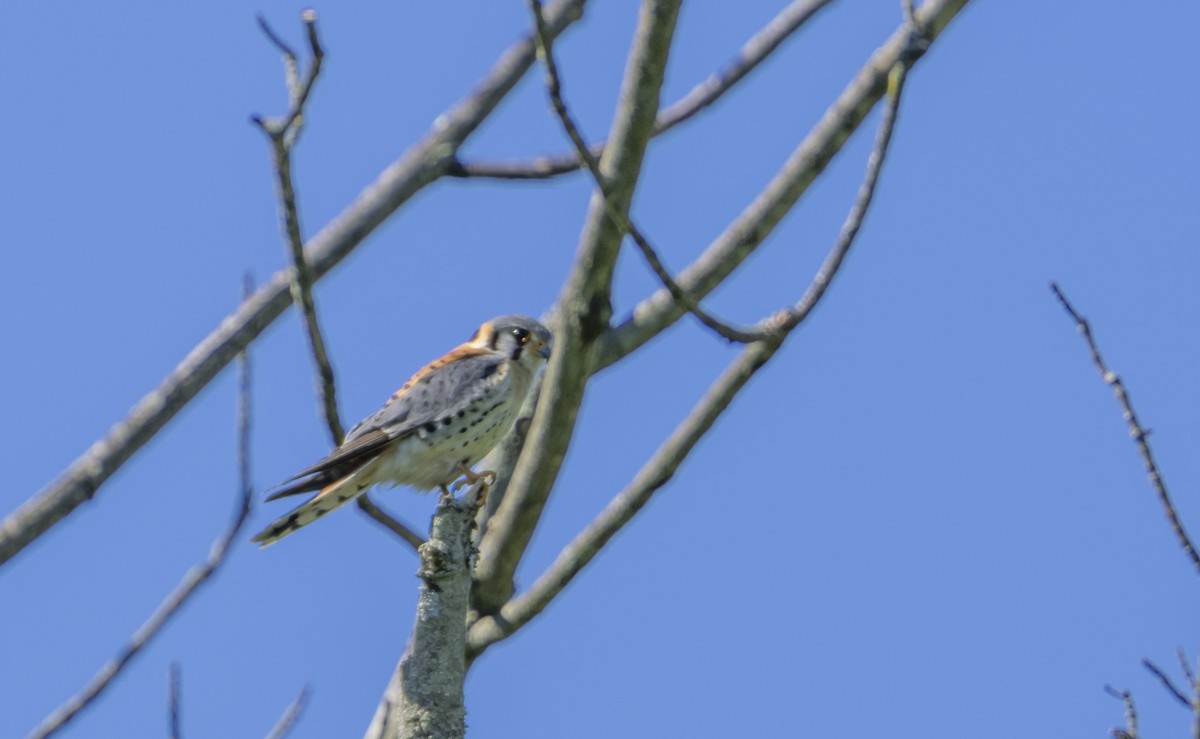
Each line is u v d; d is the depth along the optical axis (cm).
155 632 901
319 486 1257
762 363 1194
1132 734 820
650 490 1211
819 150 1262
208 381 1154
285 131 943
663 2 1072
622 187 1120
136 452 1115
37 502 1083
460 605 912
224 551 930
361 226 1257
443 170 1284
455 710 897
